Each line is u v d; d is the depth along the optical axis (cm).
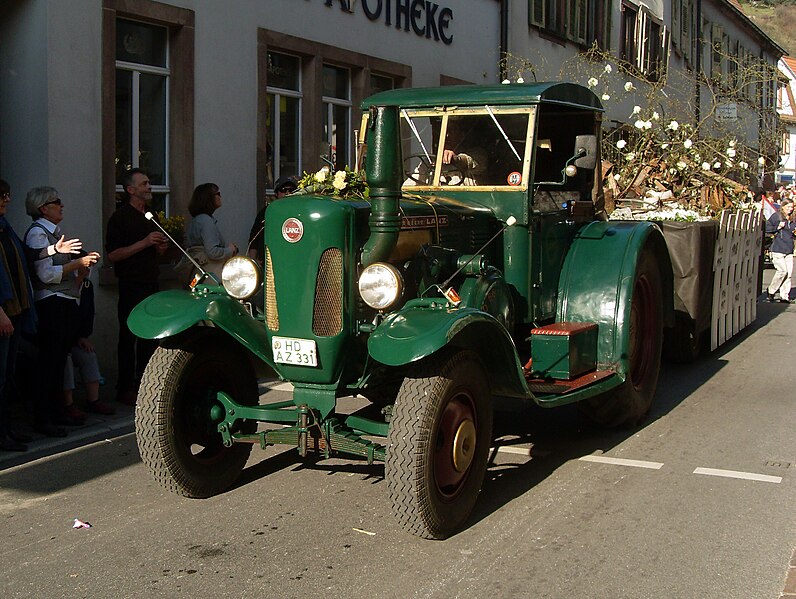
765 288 1694
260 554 438
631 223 680
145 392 493
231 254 781
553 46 1753
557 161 653
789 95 4156
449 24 1370
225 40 946
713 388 820
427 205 527
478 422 476
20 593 396
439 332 423
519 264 584
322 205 457
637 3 2186
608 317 616
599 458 600
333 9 1107
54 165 773
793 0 8669
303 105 1093
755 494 526
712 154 1304
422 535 444
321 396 476
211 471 520
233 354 537
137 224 725
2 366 599
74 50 785
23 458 597
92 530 471
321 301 460
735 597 389
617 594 392
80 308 687
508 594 392
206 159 932
